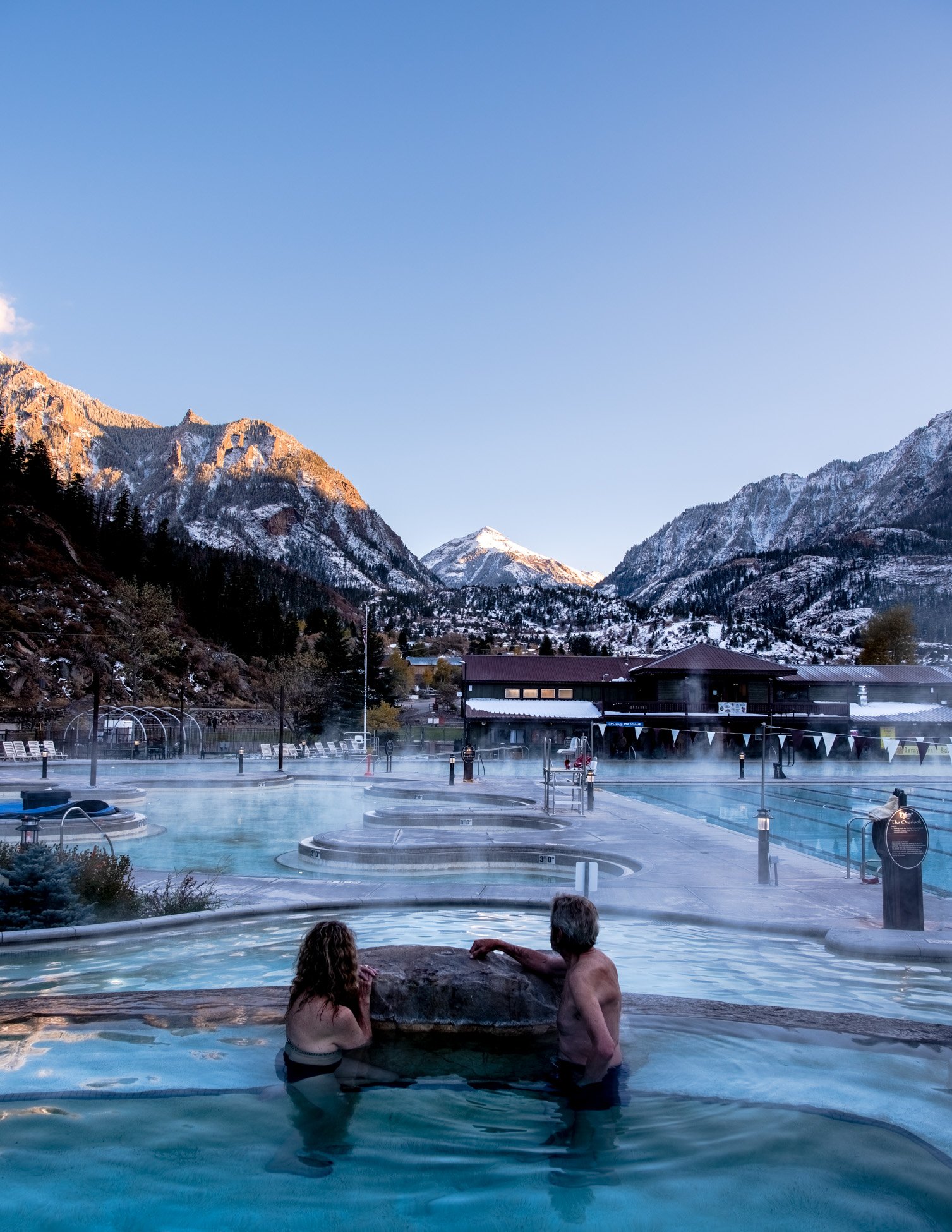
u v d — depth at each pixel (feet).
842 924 31.22
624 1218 11.12
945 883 47.24
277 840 64.69
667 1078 15.94
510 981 18.44
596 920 17.02
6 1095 15.06
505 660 223.92
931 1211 11.25
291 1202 11.53
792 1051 17.43
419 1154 13.03
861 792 109.40
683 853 50.49
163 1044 17.72
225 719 302.45
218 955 26.99
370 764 145.89
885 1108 14.65
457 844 52.47
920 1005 21.45
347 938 17.34
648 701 211.82
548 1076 16.01
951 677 238.27
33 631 325.83
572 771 91.45
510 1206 11.41
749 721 206.28
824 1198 11.53
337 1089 15.40
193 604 474.08
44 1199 11.55
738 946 29.01
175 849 59.93
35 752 150.71
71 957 26.81
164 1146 13.12
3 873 31.53
